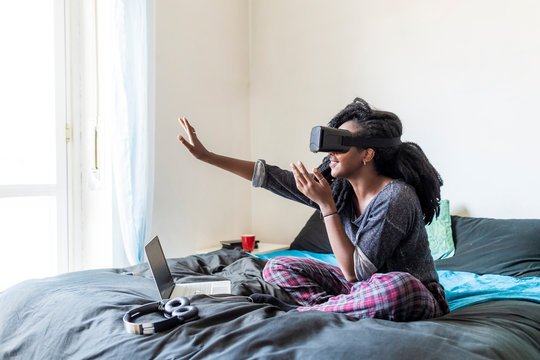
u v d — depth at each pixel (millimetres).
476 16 2250
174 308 991
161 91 2432
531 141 2107
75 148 2092
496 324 960
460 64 2301
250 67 3146
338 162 1160
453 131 2326
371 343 771
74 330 991
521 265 1759
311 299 1254
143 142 2100
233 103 2988
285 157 2998
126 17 2041
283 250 2682
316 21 2830
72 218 2078
